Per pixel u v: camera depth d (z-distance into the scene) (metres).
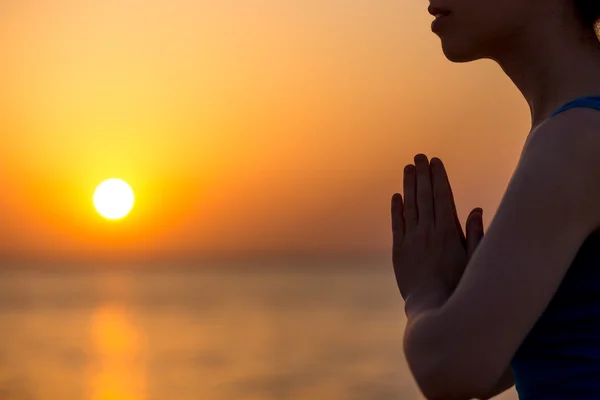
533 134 1.14
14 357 29.95
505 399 7.32
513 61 1.31
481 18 1.28
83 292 107.69
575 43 1.25
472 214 1.37
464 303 1.07
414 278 1.33
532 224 1.06
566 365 1.15
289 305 71.38
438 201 1.38
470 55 1.33
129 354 31.17
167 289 117.69
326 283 139.62
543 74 1.27
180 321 51.38
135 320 52.94
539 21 1.26
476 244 1.33
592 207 1.07
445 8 1.31
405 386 21.62
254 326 46.22
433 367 1.08
